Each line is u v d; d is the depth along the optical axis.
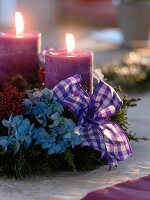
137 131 1.00
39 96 0.77
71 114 0.78
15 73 0.93
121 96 1.30
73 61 0.79
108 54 2.33
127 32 2.75
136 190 0.68
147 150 0.89
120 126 0.84
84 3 3.97
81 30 3.48
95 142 0.75
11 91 0.77
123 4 2.74
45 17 3.96
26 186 0.72
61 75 0.80
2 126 0.76
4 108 0.76
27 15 3.90
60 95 0.76
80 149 0.77
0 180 0.74
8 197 0.68
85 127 0.77
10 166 0.74
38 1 3.90
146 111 1.16
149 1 2.74
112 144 0.77
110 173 0.77
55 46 2.57
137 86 1.33
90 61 0.81
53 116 0.74
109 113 0.77
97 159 0.78
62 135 0.74
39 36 0.94
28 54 0.93
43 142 0.74
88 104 0.76
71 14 3.97
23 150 0.74
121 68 1.40
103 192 0.66
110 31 3.23
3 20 3.88
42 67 0.95
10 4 3.85
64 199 0.67
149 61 2.01
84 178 0.75
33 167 0.75
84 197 0.66
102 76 0.93
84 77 0.80
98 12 3.85
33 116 0.76
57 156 0.76
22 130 0.73
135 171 0.78
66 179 0.75
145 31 2.74
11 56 0.92
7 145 0.73
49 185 0.72
